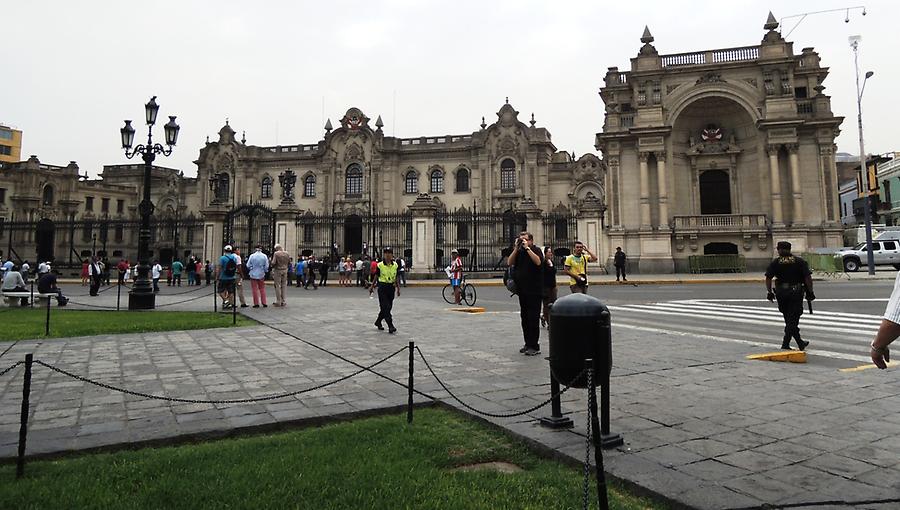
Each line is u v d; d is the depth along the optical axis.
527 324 8.61
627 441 4.54
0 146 80.62
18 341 9.74
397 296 21.73
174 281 32.22
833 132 34.47
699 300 18.98
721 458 4.15
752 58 35.94
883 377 6.98
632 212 37.16
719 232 34.97
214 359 8.14
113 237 58.34
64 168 58.88
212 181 50.06
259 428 4.92
